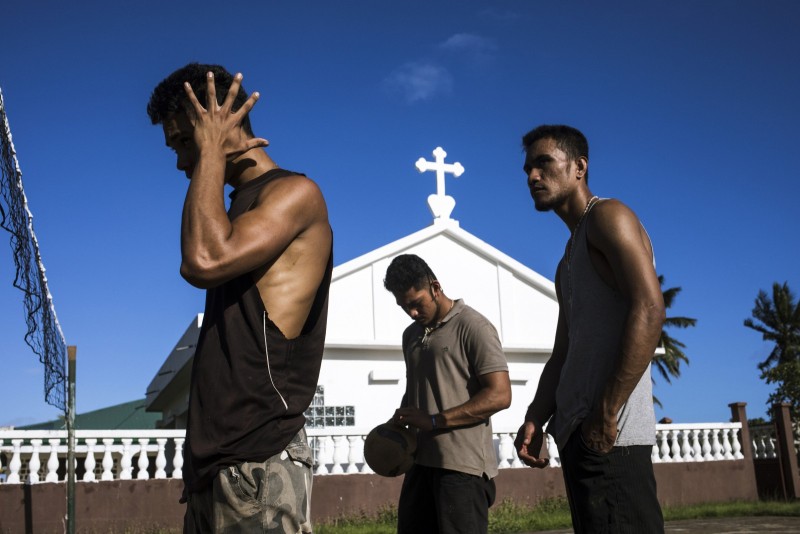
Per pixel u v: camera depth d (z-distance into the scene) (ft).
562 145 11.02
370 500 42.39
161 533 36.04
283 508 7.22
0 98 15.40
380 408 54.49
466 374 15.03
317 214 7.81
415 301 15.29
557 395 10.73
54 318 24.88
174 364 61.52
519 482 46.52
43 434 36.37
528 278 61.98
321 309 7.89
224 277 7.05
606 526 9.82
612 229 9.99
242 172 8.13
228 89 8.16
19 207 16.79
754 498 54.34
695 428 54.44
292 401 7.50
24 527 34.58
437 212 59.93
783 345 201.26
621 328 10.10
